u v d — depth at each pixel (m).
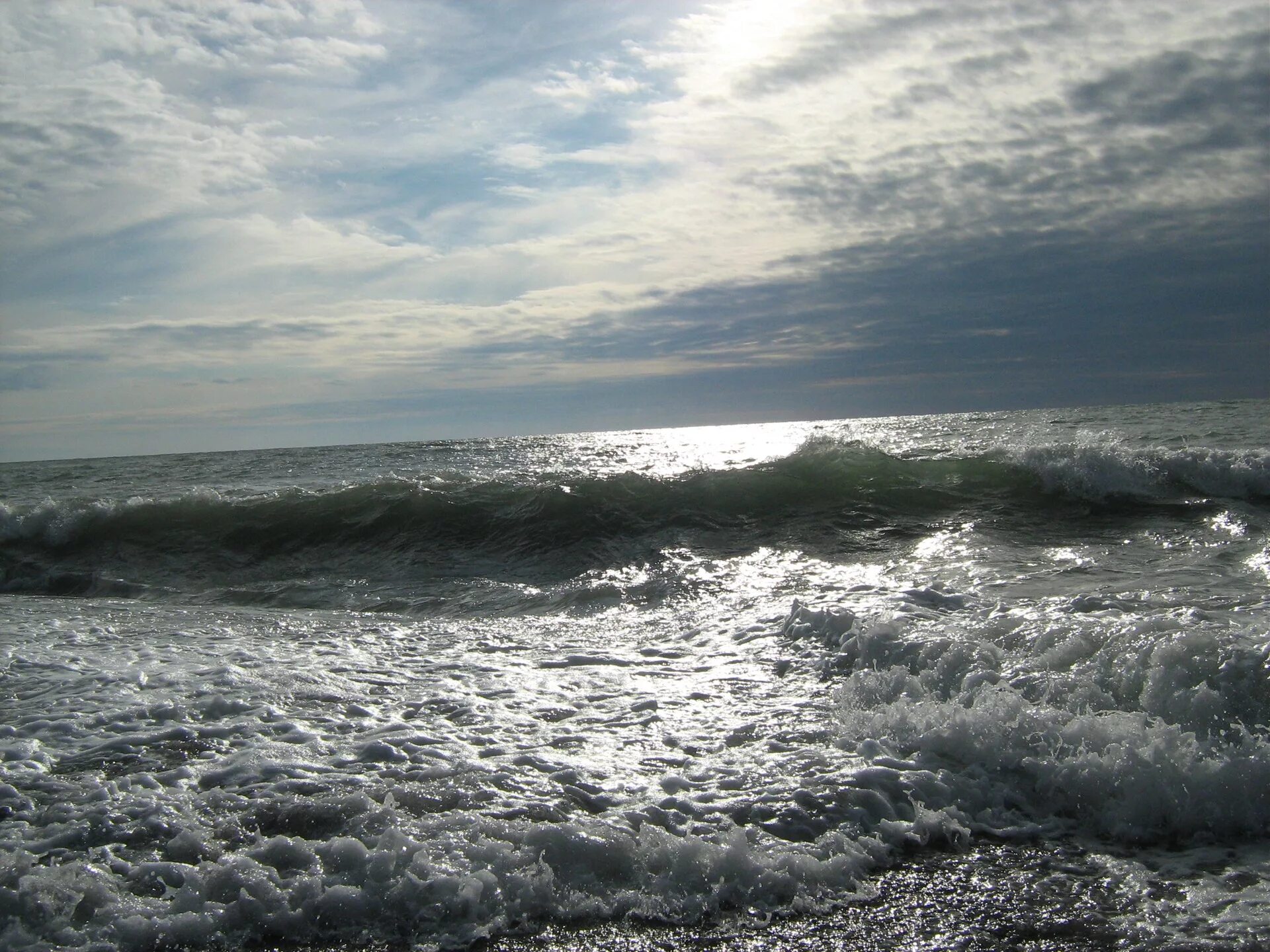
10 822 3.52
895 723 4.24
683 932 2.84
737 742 4.26
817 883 3.08
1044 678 4.42
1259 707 3.92
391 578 9.78
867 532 10.23
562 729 4.52
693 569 9.13
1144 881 3.07
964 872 3.16
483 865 3.11
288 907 2.91
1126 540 9.35
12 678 5.50
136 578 10.39
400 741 4.34
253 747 4.29
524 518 11.30
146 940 2.78
